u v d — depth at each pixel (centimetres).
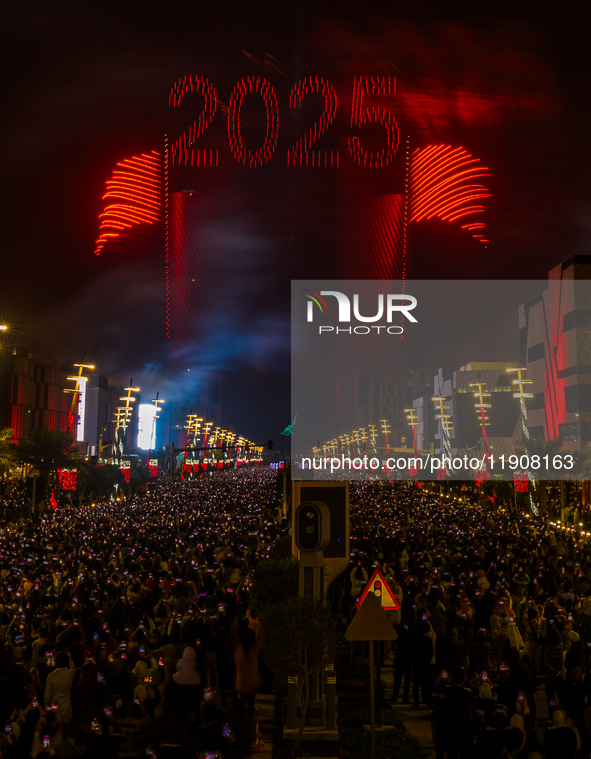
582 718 1093
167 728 805
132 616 1534
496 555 2312
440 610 1451
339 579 2072
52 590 1930
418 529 3544
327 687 1227
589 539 3228
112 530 3556
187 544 2756
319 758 1097
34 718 920
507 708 1095
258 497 6731
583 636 1516
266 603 1434
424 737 1195
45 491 6012
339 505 1358
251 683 1260
